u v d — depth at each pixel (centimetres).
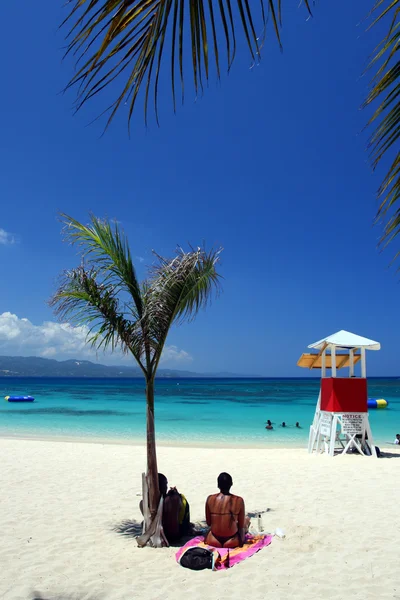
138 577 509
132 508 787
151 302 596
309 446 1397
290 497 841
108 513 757
